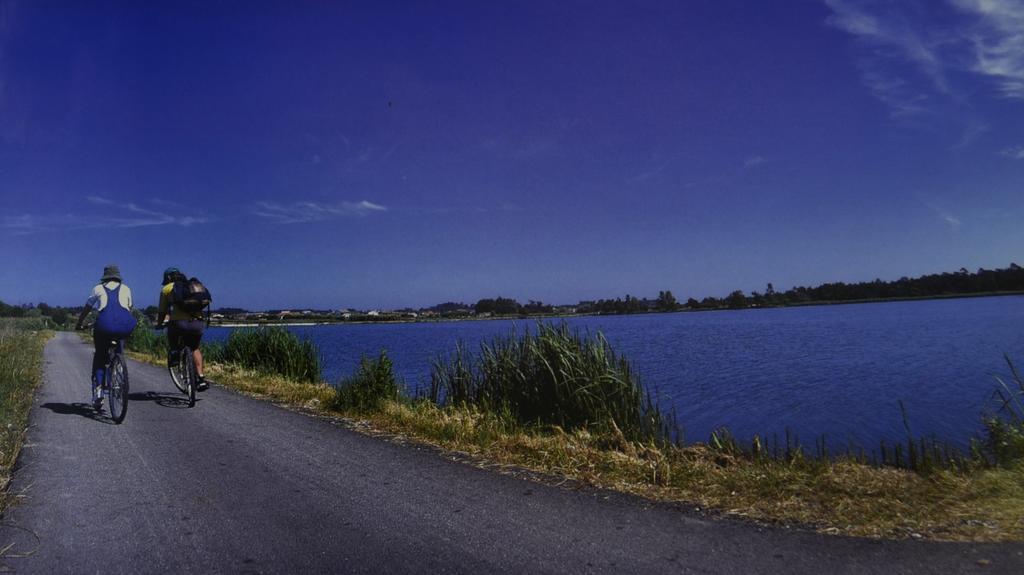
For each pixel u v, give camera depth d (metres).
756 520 4.15
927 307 100.12
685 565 3.47
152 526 4.14
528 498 4.71
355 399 8.73
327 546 3.80
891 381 17.95
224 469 5.59
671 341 38.66
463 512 4.41
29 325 43.75
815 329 49.19
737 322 73.00
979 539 3.66
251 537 3.95
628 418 8.84
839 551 3.59
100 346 8.06
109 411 8.62
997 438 5.71
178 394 10.59
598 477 5.24
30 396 9.95
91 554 3.68
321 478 5.29
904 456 7.19
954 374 19.20
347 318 85.44
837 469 5.29
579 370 9.12
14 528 4.09
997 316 59.47
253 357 15.11
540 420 9.18
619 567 3.46
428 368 20.06
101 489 4.96
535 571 3.43
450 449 6.36
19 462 5.73
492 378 10.14
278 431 7.30
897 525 3.93
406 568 3.48
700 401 14.98
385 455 6.11
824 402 14.59
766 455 6.38
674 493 4.79
